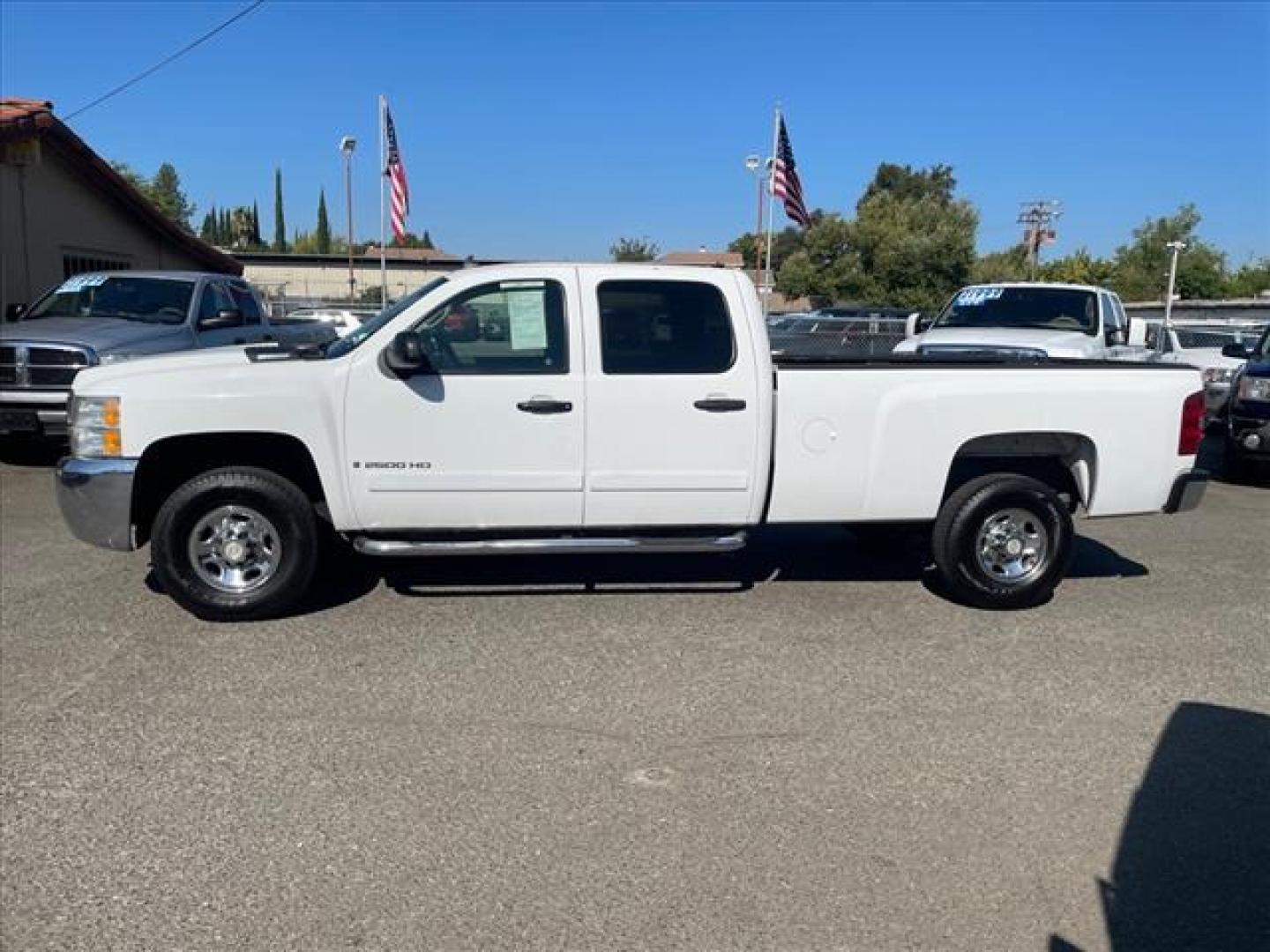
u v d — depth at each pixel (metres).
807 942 3.11
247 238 86.19
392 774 4.11
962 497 6.21
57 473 5.75
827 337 25.92
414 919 3.19
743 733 4.53
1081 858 3.61
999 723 4.70
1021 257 76.38
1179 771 4.26
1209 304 50.47
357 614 6.00
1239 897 3.39
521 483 5.80
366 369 5.67
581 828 3.73
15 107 14.48
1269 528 9.14
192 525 5.73
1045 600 6.49
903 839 3.70
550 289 5.80
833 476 6.06
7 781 4.00
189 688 4.91
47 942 3.05
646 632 5.77
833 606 6.32
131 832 3.65
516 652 5.43
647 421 5.82
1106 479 6.36
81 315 11.24
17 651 5.34
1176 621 6.21
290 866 3.46
